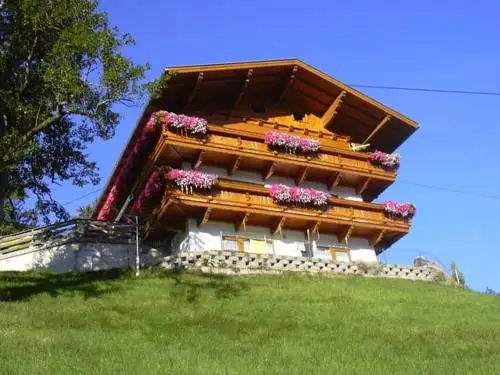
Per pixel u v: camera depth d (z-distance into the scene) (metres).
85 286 27.47
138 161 38.47
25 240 34.38
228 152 36.16
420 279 36.34
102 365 15.98
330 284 30.88
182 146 34.88
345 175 40.25
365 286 31.41
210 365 16.75
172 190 33.72
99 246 34.56
